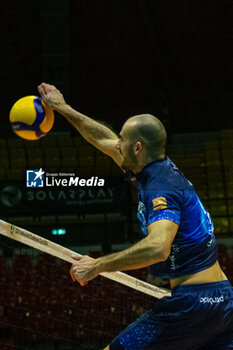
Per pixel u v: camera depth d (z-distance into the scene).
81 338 13.26
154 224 3.88
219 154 26.84
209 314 4.08
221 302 4.13
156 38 31.11
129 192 22.55
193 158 26.80
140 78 32.12
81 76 31.86
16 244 15.33
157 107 31.95
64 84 29.42
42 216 22.12
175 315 4.06
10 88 30.91
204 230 4.20
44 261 15.15
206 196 25.22
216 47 31.52
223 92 31.81
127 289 13.30
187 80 32.09
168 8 30.08
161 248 3.76
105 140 5.11
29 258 14.96
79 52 31.50
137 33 31.30
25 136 4.83
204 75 32.00
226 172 26.06
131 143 4.23
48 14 28.41
